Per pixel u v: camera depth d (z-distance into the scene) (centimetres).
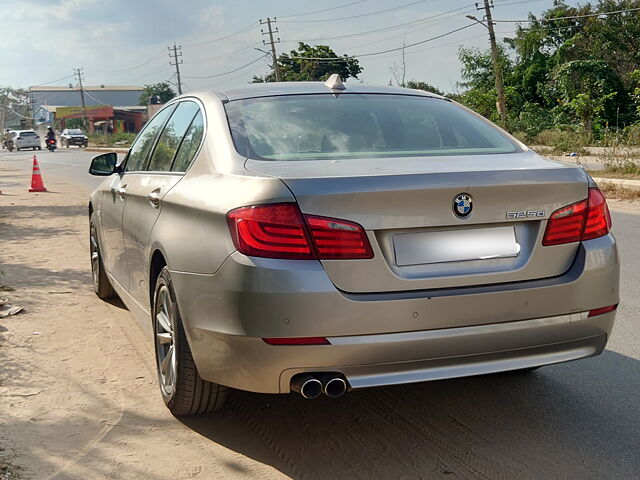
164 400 376
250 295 291
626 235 896
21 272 735
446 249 304
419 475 307
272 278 288
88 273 729
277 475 311
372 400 390
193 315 323
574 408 374
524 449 329
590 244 326
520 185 310
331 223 291
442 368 304
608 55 4188
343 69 6359
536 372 426
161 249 362
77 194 1694
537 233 316
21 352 478
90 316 564
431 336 297
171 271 343
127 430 358
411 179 297
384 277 295
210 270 310
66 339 506
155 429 359
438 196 299
